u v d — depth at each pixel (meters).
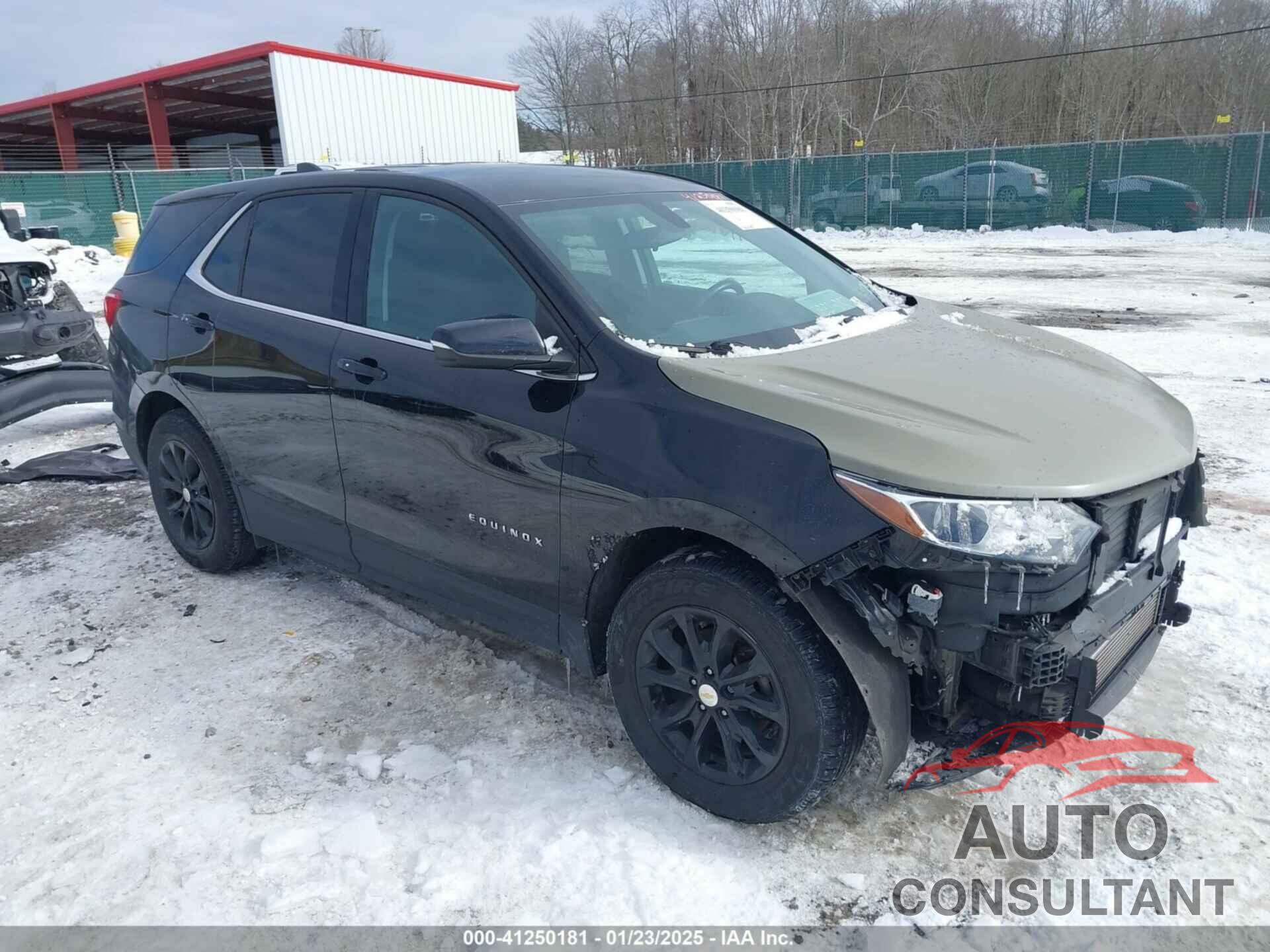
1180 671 3.46
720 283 3.27
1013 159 25.67
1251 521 4.79
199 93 32.66
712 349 2.80
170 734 3.21
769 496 2.38
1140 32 41.31
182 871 2.57
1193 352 8.93
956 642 2.29
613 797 2.83
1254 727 3.11
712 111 46.19
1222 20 39.25
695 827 2.70
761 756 2.57
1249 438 6.21
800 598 2.35
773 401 2.49
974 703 2.49
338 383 3.42
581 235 3.17
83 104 34.44
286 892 2.49
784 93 44.06
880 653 2.38
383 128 30.47
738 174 29.52
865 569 2.34
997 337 3.26
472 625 3.96
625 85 49.88
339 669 3.61
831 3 44.19
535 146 56.53
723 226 3.72
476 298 3.10
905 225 27.39
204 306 4.03
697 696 2.67
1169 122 40.62
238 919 2.41
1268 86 39.12
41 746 3.16
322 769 3.00
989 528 2.20
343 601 4.20
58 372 6.68
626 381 2.71
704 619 2.62
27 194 26.31
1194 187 23.52
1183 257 18.62
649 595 2.69
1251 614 3.82
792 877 2.51
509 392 2.93
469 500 3.09
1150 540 2.65
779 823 2.71
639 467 2.61
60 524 5.27
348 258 3.53
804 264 3.72
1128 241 22.45
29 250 7.11
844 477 2.30
